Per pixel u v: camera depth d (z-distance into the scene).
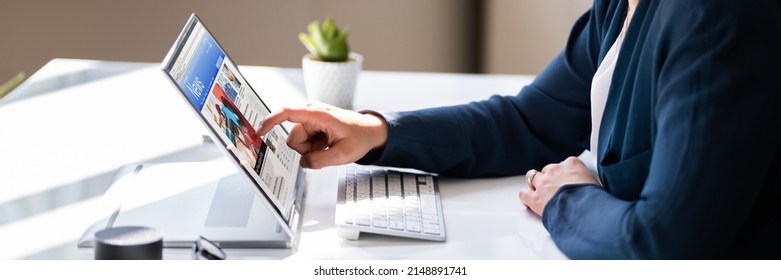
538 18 2.82
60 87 1.91
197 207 1.24
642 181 1.18
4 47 2.87
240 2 3.01
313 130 1.38
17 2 2.83
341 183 1.36
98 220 1.18
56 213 1.23
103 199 1.27
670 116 1.03
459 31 3.33
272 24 3.06
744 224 1.11
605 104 1.29
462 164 1.46
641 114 1.17
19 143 1.53
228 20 3.01
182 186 1.32
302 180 1.38
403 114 1.45
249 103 1.35
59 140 1.55
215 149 1.54
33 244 1.12
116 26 2.91
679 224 1.01
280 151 1.35
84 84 1.93
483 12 3.31
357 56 1.85
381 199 1.30
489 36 3.27
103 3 2.88
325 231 1.21
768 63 1.01
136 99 1.84
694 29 1.04
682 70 1.04
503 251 1.15
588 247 1.10
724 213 1.01
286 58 3.11
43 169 1.40
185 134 1.62
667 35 1.08
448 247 1.17
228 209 1.23
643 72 1.15
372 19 3.17
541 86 1.56
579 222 1.15
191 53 1.19
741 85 1.00
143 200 1.26
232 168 1.42
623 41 1.24
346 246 1.16
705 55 1.02
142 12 2.92
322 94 1.78
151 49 2.95
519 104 1.55
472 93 1.93
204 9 2.98
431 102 1.85
